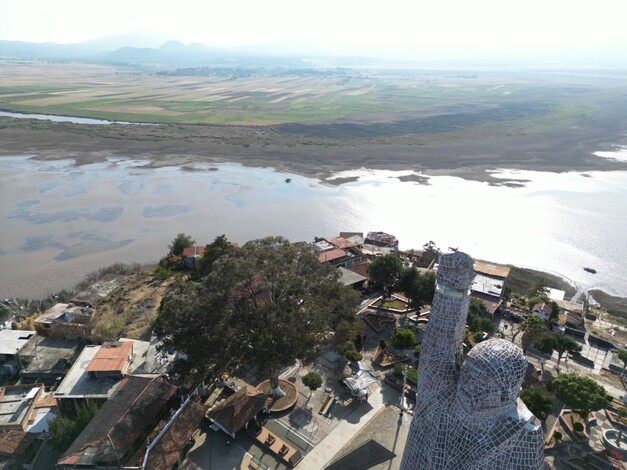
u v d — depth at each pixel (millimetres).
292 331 48781
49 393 57094
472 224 119938
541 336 65625
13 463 47250
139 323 72562
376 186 148625
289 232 115938
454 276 29484
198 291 52500
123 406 49031
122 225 117500
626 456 48938
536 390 53312
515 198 138000
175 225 118500
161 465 44062
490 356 27781
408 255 99062
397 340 64875
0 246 104625
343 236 106188
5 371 62469
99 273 92750
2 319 74188
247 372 61406
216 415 50719
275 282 52906
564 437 52000
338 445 49562
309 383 55531
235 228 117562
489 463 29234
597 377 64250
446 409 30781
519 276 96125
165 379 54500
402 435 50812
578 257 104375
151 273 92375
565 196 140375
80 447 44281
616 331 78062
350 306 58906
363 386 55656
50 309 73000
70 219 120000
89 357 59688
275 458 47750
